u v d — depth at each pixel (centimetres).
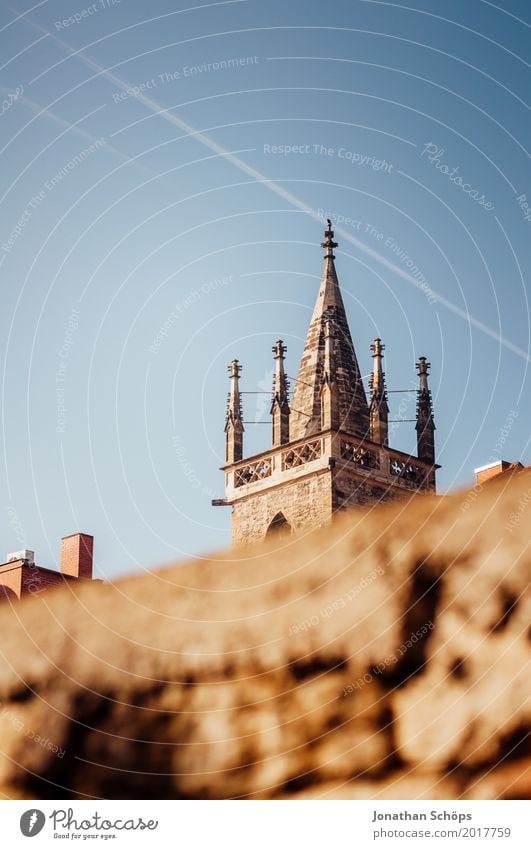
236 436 5003
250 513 4800
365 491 4650
